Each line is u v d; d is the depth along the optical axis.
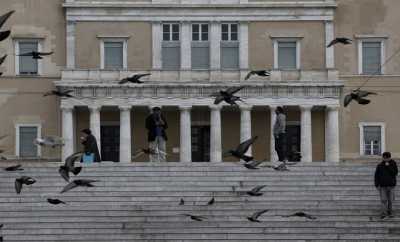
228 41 104.38
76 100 101.06
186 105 101.31
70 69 101.88
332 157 102.25
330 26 104.44
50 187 65.94
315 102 101.75
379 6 104.81
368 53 104.81
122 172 68.06
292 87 101.69
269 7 104.31
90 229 59.94
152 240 58.78
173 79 101.75
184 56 103.38
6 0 103.94
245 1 104.25
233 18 104.19
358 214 61.44
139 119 103.38
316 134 103.62
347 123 103.88
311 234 59.22
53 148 102.69
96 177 67.38
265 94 101.62
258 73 45.38
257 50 104.44
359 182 66.31
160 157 75.62
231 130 103.69
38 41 104.06
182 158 101.44
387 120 104.25
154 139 75.50
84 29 104.06
